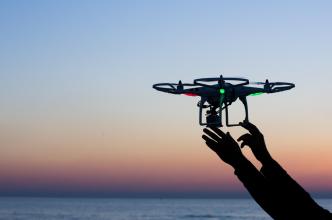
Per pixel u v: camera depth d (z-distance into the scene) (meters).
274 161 2.75
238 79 3.51
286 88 3.64
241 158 2.79
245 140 2.84
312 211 2.57
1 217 162.88
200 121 3.54
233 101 3.51
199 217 173.50
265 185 2.68
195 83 3.51
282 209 2.60
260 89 3.60
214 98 3.51
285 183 2.67
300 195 2.63
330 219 2.55
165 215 187.25
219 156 2.82
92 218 160.12
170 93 3.63
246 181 2.72
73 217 165.38
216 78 3.52
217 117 3.48
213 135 2.90
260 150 2.79
